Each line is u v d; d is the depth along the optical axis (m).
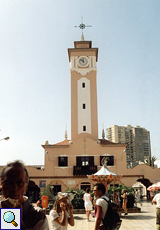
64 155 45.12
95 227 6.04
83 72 50.97
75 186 43.66
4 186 2.80
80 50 51.72
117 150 45.53
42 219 2.97
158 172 44.31
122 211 24.34
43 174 44.22
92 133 48.22
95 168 43.97
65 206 6.84
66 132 51.88
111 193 25.88
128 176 44.19
